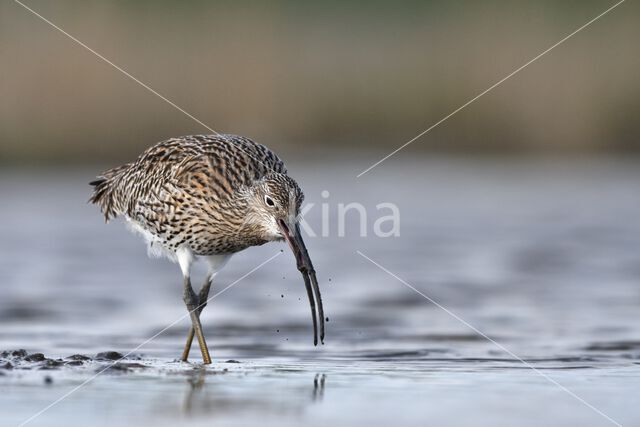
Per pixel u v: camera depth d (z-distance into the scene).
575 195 42.62
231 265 30.00
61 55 45.88
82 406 14.85
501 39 53.97
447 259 30.64
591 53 52.75
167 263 30.12
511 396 15.83
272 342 21.00
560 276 28.23
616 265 29.78
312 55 52.19
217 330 22.20
